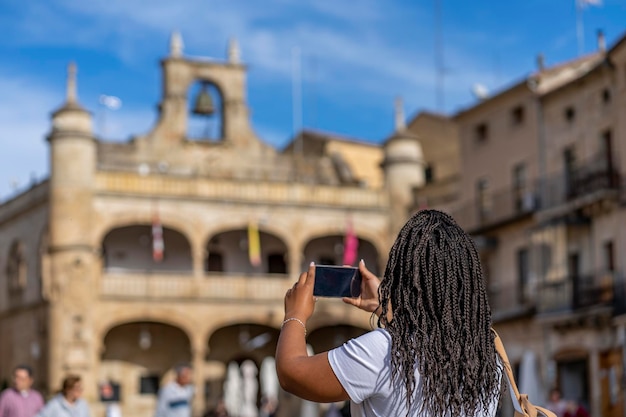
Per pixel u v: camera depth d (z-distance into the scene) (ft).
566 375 151.43
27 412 56.85
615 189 142.82
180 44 204.03
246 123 206.59
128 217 186.39
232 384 199.41
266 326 201.05
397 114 211.82
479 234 177.68
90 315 182.29
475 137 182.39
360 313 200.03
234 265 201.77
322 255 208.95
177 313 187.83
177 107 201.57
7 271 203.31
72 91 187.21
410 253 13.79
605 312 139.64
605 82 147.64
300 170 211.00
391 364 12.77
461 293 13.73
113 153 196.24
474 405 13.38
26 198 196.03
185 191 190.60
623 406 135.23
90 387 180.86
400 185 206.18
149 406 192.34
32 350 189.78
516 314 161.17
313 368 12.82
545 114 162.81
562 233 151.74
